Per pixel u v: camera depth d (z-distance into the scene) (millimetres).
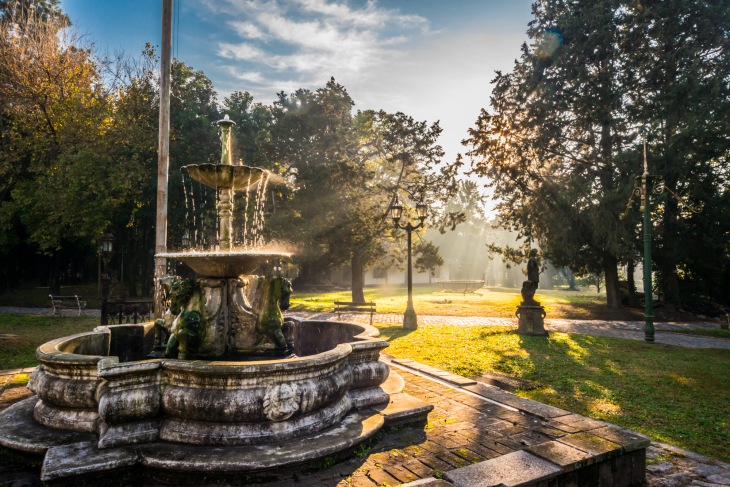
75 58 20875
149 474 3428
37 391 4199
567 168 24438
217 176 5289
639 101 21859
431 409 4887
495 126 23828
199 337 4953
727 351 11500
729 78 20312
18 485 3281
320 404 4059
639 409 6094
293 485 3305
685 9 20516
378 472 3527
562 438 4102
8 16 20953
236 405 3646
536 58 23859
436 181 22578
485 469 3402
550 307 24594
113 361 3850
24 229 27031
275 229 21453
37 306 22875
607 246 20172
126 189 22406
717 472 4074
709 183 20547
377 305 24062
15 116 21469
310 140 25734
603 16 21562
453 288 43938
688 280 24562
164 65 9758
